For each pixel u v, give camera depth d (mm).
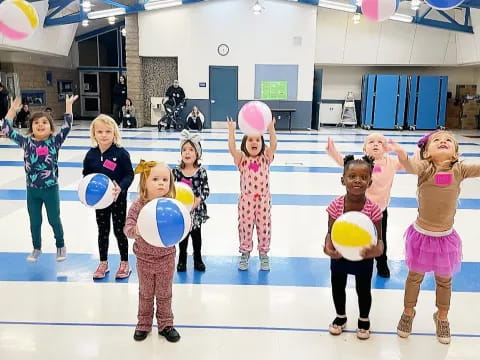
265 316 2984
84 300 3160
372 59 16453
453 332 2818
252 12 14961
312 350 2598
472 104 16984
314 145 11688
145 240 2408
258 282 3512
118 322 2867
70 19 13891
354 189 2562
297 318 2965
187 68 15297
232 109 15555
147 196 2617
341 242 2422
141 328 2686
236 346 2625
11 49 13586
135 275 3578
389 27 16078
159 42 15156
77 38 19312
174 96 14836
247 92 15453
